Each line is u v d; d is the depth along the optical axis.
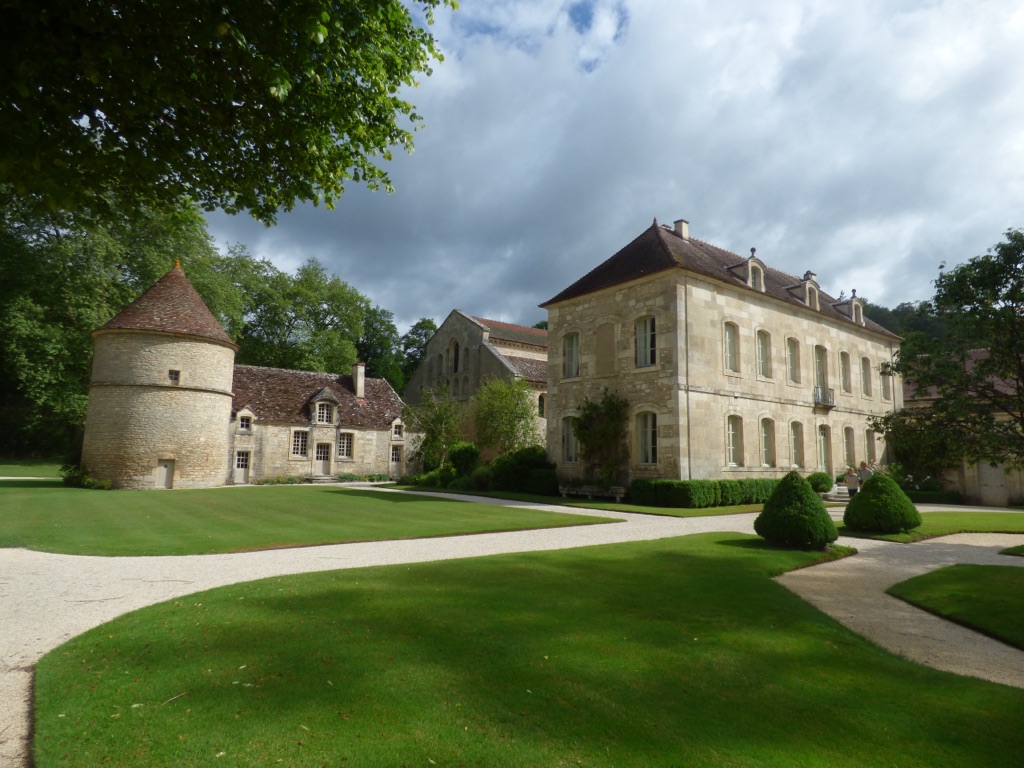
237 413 35.81
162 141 6.43
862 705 4.63
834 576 9.69
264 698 4.48
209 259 42.19
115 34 5.41
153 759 3.63
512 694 4.61
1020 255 8.79
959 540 13.75
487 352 40.47
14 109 5.20
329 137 7.57
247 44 5.83
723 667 5.34
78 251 34.19
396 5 6.88
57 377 32.88
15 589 8.05
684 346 22.22
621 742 3.91
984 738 4.12
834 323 29.81
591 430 23.98
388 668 5.08
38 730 3.99
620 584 8.39
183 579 8.70
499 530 14.19
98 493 24.50
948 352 9.53
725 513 19.16
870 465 30.22
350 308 54.66
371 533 13.41
